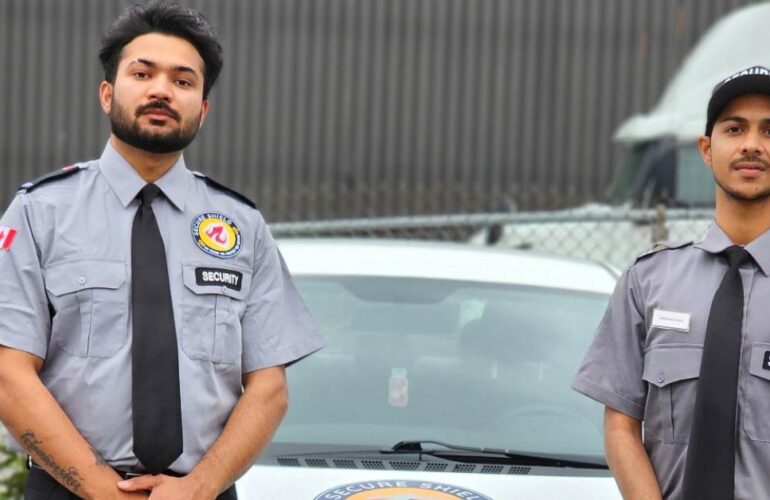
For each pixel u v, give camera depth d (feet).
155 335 11.30
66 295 11.28
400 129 49.52
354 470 13.66
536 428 14.57
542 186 49.06
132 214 11.62
